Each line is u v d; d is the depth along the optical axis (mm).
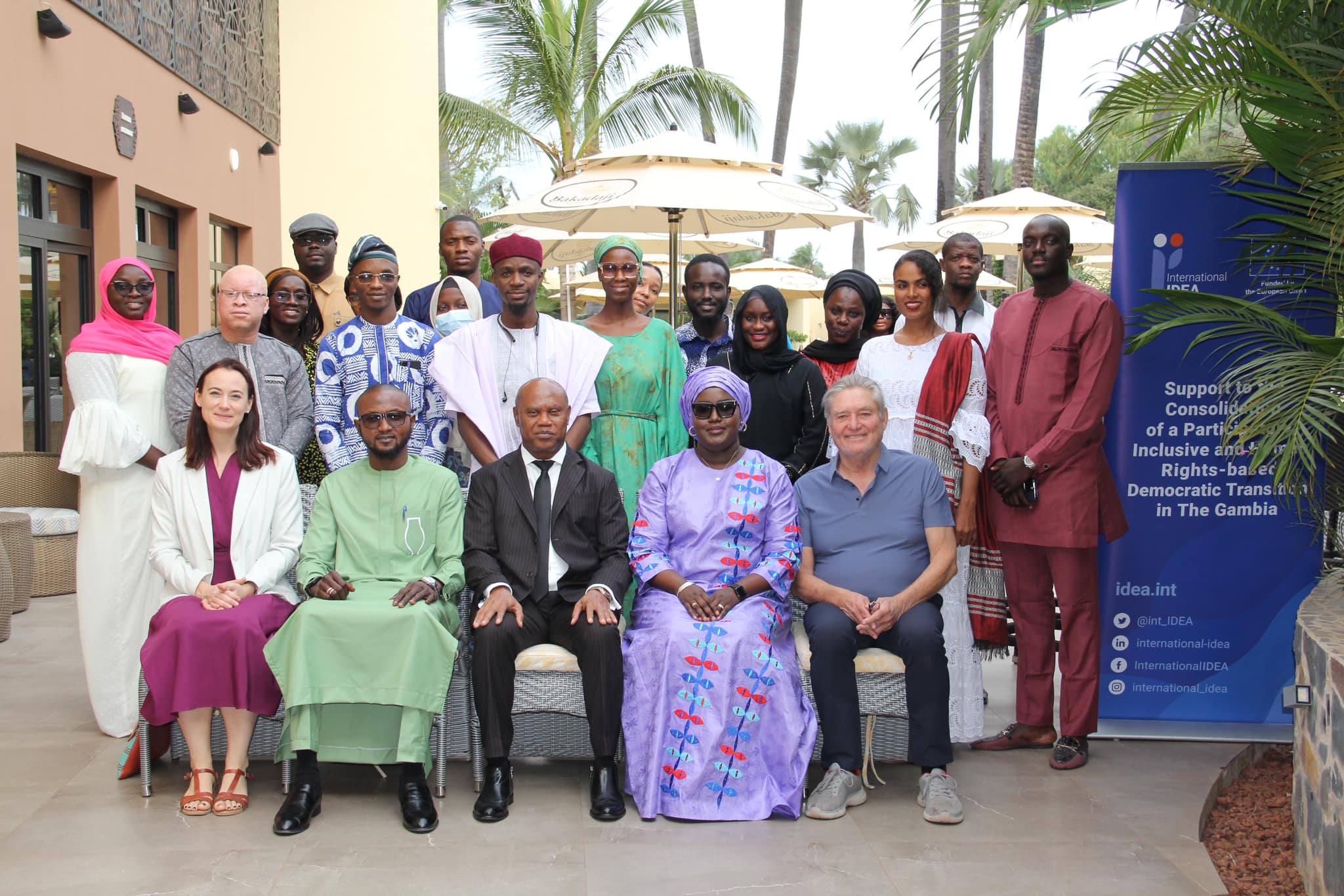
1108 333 4141
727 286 5152
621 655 3797
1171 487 4504
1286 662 4547
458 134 16391
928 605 3967
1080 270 16453
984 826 3645
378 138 13859
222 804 3656
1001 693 5324
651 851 3418
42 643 5750
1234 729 4562
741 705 3717
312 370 4797
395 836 3514
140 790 3848
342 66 13750
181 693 3568
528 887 3156
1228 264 4363
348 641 3604
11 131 6723
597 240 10133
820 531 4113
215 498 3910
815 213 6004
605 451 4477
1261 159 4223
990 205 9641
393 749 3672
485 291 5730
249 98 11367
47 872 3203
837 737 3824
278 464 3996
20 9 6797
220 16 10477
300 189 13766
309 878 3195
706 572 3973
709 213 7418
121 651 4348
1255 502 4477
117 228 8188
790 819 3699
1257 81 3738
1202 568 4535
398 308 5207
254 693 3627
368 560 3908
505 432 4379
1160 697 4613
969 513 4344
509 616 3803
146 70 8719
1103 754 4383
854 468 4098
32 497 7020
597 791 3711
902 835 3574
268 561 3854
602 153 6340
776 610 3904
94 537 4320
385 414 3852
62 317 7910
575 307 21891
